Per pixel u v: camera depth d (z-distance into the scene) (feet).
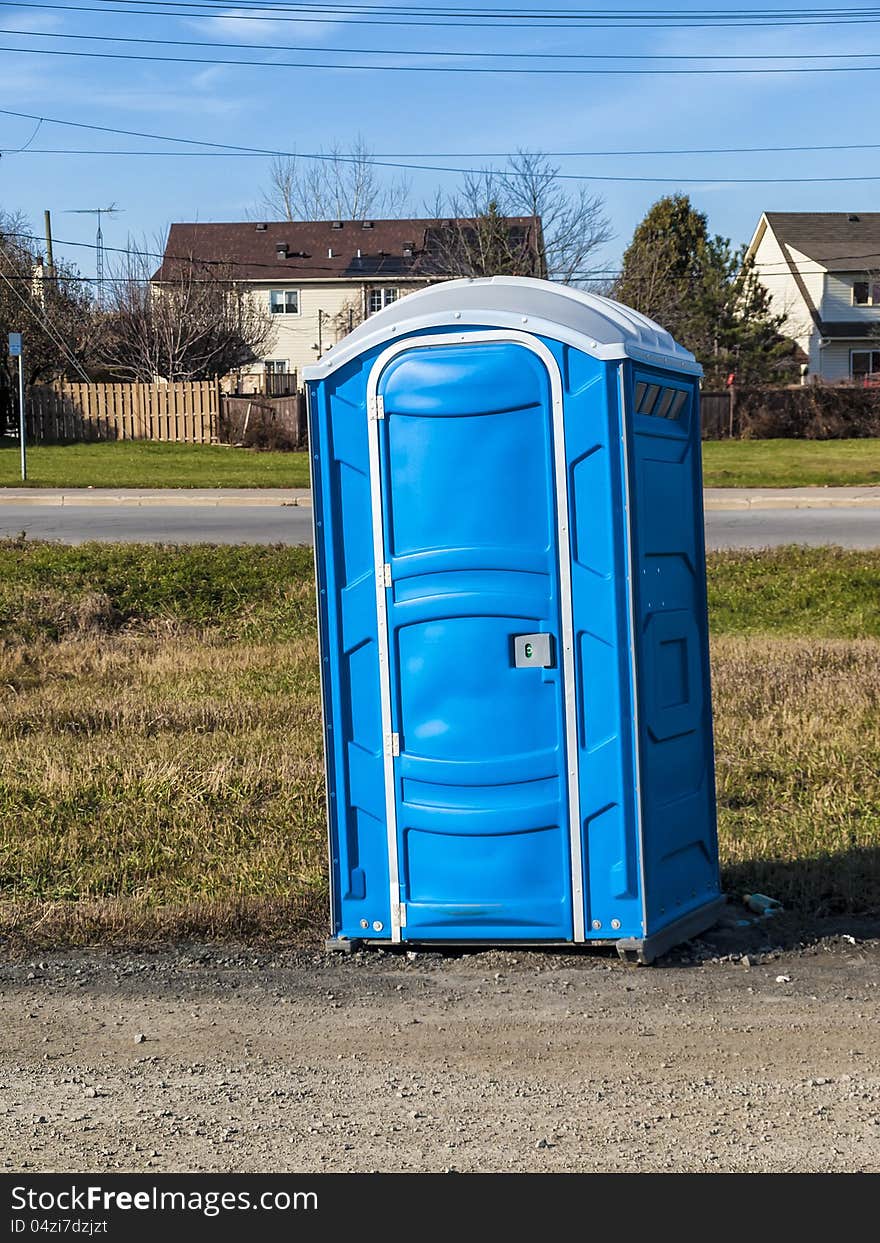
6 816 26.23
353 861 19.31
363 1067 15.16
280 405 130.41
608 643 18.02
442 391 18.33
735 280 178.40
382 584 18.79
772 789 26.86
